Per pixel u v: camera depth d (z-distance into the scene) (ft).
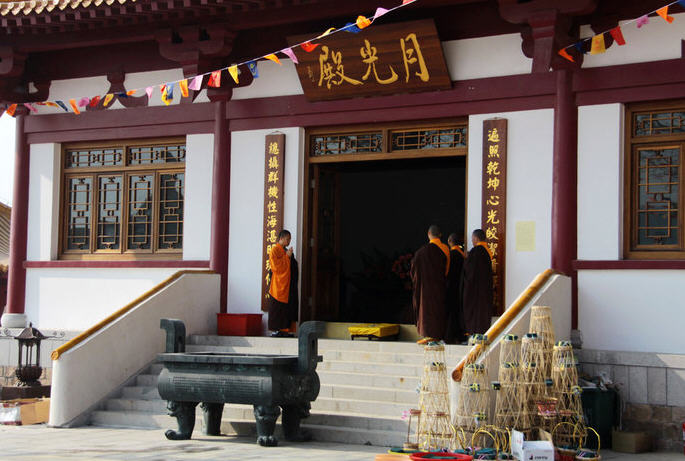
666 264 34.71
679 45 35.45
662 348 34.65
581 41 35.83
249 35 43.47
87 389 36.06
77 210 47.57
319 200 44.16
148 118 45.50
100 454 27.81
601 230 36.24
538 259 37.35
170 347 32.04
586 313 36.04
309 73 41.01
